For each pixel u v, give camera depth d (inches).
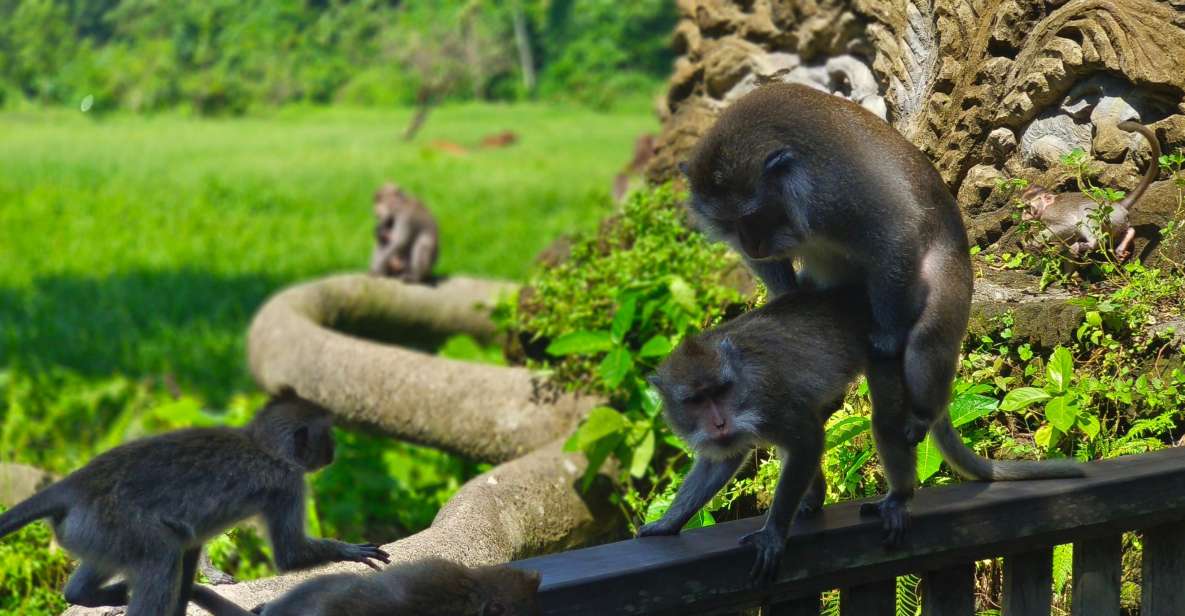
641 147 447.2
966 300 152.3
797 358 142.4
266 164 1259.2
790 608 140.2
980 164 232.8
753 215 151.9
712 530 138.7
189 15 2242.9
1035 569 152.3
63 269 756.6
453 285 428.1
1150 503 153.8
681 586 129.0
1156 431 189.6
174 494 144.9
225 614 150.2
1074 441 193.9
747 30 290.0
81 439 393.1
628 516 234.5
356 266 774.5
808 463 138.6
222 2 2288.4
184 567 149.9
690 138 304.2
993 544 146.9
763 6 285.0
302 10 2285.9
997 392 202.2
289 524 153.6
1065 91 220.5
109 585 154.3
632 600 126.3
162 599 141.9
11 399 415.8
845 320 148.7
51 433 394.6
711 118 299.7
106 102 2006.6
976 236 227.9
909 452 145.8
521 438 268.5
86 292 694.5
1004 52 229.9
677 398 139.3
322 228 922.1
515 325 300.5
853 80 262.2
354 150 1425.9
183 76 2050.9
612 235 293.0
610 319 265.9
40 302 661.9
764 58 286.0
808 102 153.5
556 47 2311.8
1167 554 159.8
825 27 265.3
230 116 2005.4
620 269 267.3
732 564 131.7
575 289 277.4
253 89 2090.3
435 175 1186.0
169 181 1108.5
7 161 1221.7
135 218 935.7
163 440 148.3
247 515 150.8
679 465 241.9
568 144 1529.3
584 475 236.2
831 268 158.7
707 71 298.7
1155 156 203.2
